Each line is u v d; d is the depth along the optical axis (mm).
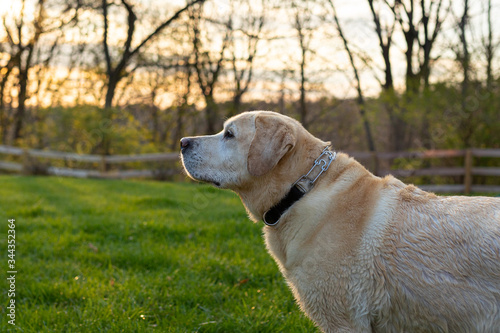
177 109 19406
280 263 2686
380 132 21656
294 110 20734
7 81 20500
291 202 2596
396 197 2447
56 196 8742
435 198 2428
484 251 2154
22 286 3863
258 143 2592
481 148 11820
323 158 2631
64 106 16797
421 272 2223
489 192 11133
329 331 2461
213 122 19484
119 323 3152
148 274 4211
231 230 5711
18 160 16328
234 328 3215
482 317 2137
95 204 7922
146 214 6871
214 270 4309
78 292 3709
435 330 2240
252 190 2746
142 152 16703
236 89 19250
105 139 16141
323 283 2402
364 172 2609
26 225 5898
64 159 15367
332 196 2498
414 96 12664
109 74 17906
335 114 21719
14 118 20750
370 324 2359
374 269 2301
